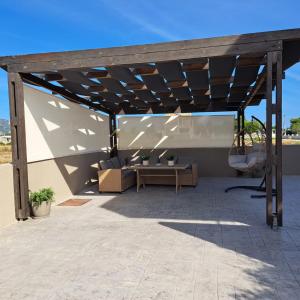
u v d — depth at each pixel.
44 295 2.66
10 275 3.05
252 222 4.64
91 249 3.66
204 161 9.97
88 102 8.20
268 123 4.29
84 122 8.25
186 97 8.09
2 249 3.73
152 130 10.26
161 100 8.49
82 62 4.70
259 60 4.80
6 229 4.53
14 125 4.94
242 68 5.25
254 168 7.15
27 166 5.39
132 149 10.41
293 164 9.73
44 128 6.12
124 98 8.13
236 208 5.57
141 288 2.72
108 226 4.59
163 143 10.20
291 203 5.88
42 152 6.00
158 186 8.21
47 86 5.97
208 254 3.43
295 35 4.08
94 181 8.83
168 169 7.65
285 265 3.10
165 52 4.46
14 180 4.94
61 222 4.87
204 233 4.16
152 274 2.98
